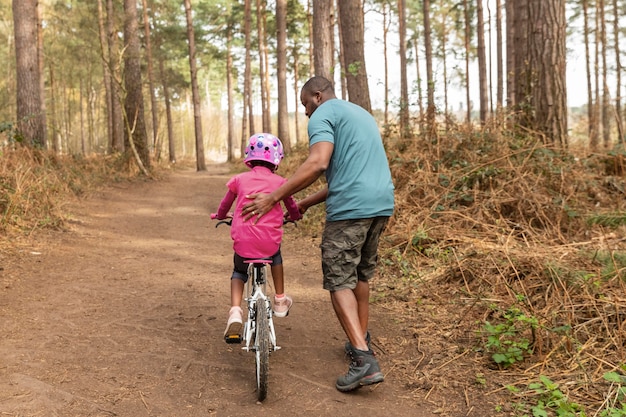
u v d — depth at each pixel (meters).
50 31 32.28
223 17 34.62
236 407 3.07
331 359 3.79
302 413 3.01
